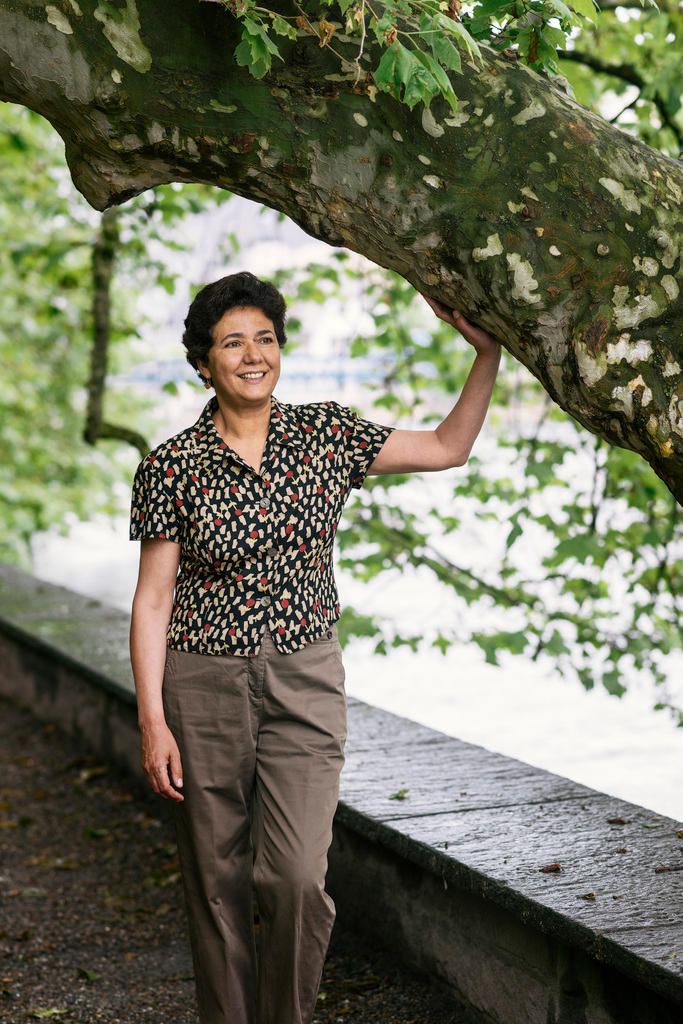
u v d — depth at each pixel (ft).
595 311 7.17
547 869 9.82
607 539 19.06
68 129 7.96
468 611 20.35
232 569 8.69
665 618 19.65
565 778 12.34
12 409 40.16
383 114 7.37
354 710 15.21
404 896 11.50
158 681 8.85
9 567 28.37
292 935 8.71
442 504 20.92
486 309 7.61
